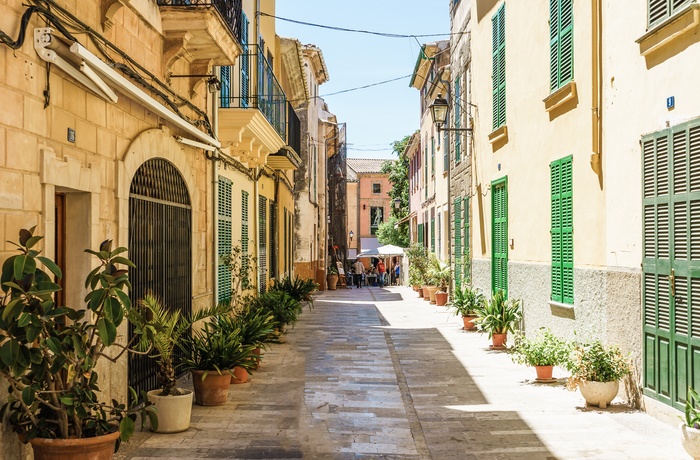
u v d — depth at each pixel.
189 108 9.93
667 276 7.34
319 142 39.12
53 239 5.74
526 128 12.50
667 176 7.33
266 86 14.83
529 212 12.36
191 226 10.04
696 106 6.77
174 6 8.62
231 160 12.96
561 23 10.44
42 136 5.62
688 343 6.92
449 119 22.11
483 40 16.03
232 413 7.98
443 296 23.34
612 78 8.69
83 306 6.47
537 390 9.54
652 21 7.53
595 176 9.29
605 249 8.99
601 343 8.73
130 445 6.68
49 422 5.35
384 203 66.81
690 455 6.10
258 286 16.56
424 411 8.38
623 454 6.53
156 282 8.56
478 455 6.61
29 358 4.66
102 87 6.28
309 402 8.32
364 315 20.42
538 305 11.86
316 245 36.06
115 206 7.19
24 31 5.24
